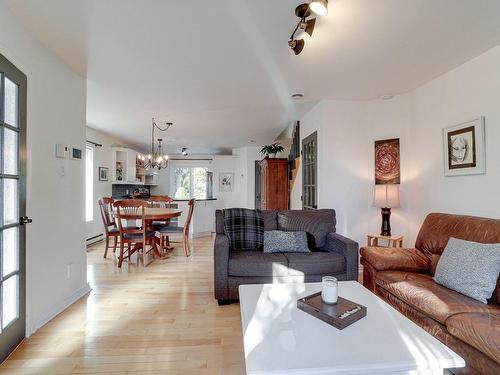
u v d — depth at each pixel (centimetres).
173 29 204
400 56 247
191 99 368
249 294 190
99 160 583
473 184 255
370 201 373
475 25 199
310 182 427
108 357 184
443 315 166
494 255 182
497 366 132
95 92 341
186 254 466
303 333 138
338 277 277
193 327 225
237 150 860
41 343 200
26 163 205
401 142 351
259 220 326
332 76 293
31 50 211
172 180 918
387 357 119
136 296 289
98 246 531
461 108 266
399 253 256
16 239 193
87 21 194
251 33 209
